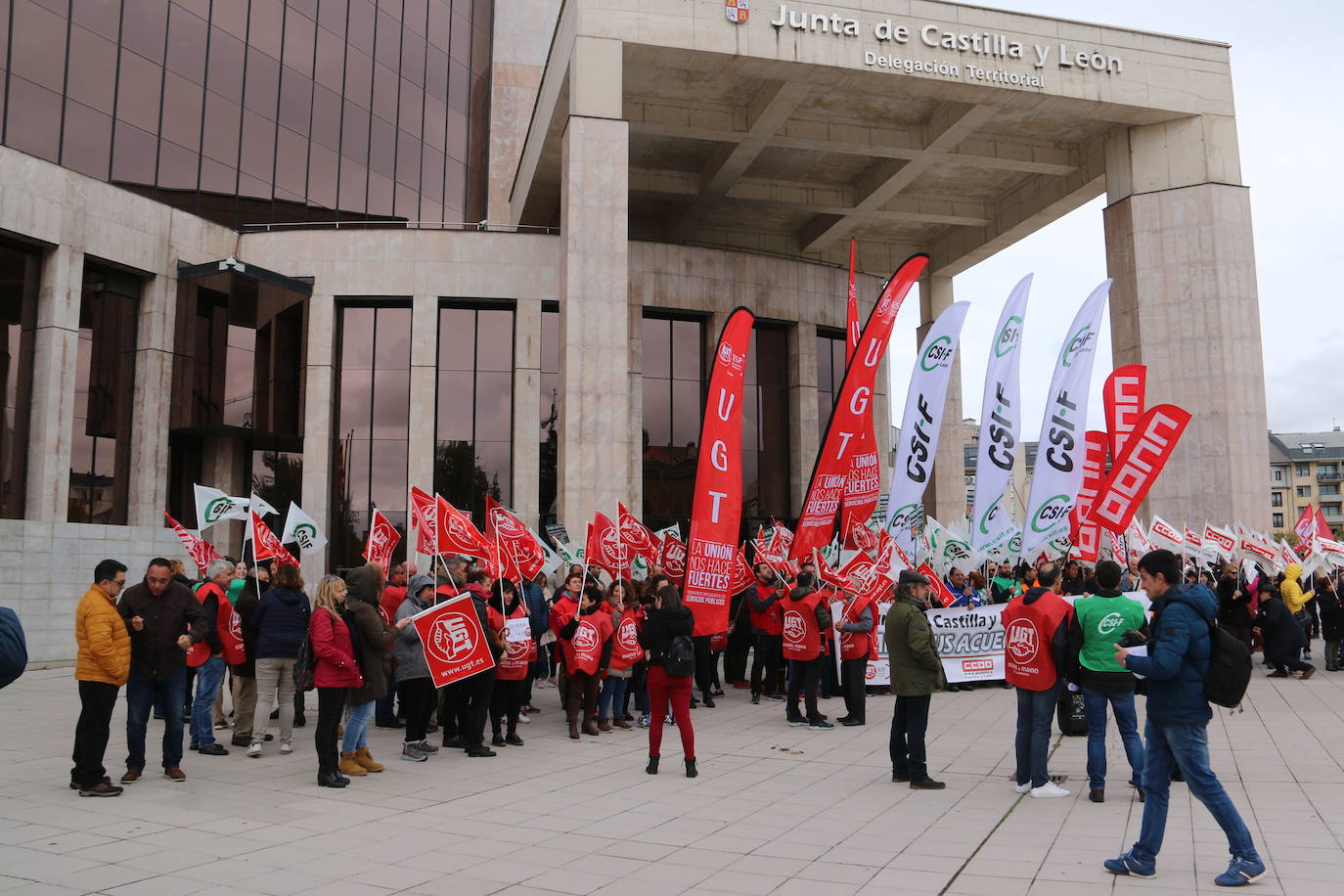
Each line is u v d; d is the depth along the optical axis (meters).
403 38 31.69
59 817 7.27
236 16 26.73
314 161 28.58
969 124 27.83
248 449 26.17
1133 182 28.22
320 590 8.70
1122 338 28.38
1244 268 27.11
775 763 9.72
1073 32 26.67
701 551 11.44
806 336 29.47
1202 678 5.67
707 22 23.97
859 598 12.23
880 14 25.09
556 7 36.72
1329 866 5.90
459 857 6.31
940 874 5.88
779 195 33.47
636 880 5.80
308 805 7.77
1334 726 11.46
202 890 5.57
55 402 21.56
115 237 23.09
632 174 32.09
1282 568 20.56
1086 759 9.79
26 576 16.61
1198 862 6.06
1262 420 26.64
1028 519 14.49
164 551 18.75
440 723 11.92
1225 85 27.83
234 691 10.62
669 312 28.20
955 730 11.55
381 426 26.52
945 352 14.99
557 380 27.11
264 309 25.44
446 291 26.53
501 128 35.53
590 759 9.96
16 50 21.91
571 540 21.64
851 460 14.13
